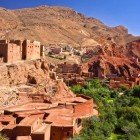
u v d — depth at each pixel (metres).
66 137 48.88
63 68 142.12
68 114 56.59
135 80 134.38
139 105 82.12
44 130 45.78
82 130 55.31
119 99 94.00
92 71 156.12
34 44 84.44
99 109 71.81
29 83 75.12
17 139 42.97
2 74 69.06
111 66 163.38
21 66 75.31
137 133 61.81
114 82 125.81
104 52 179.12
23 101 65.69
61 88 78.88
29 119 49.16
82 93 92.25
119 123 65.69
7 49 73.56
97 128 58.00
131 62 173.00
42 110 58.56
